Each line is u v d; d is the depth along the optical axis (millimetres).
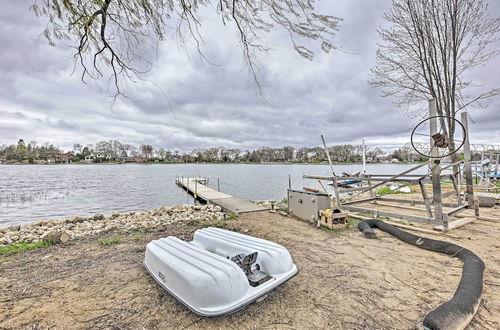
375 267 3121
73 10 2283
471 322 1978
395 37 10727
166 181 25188
